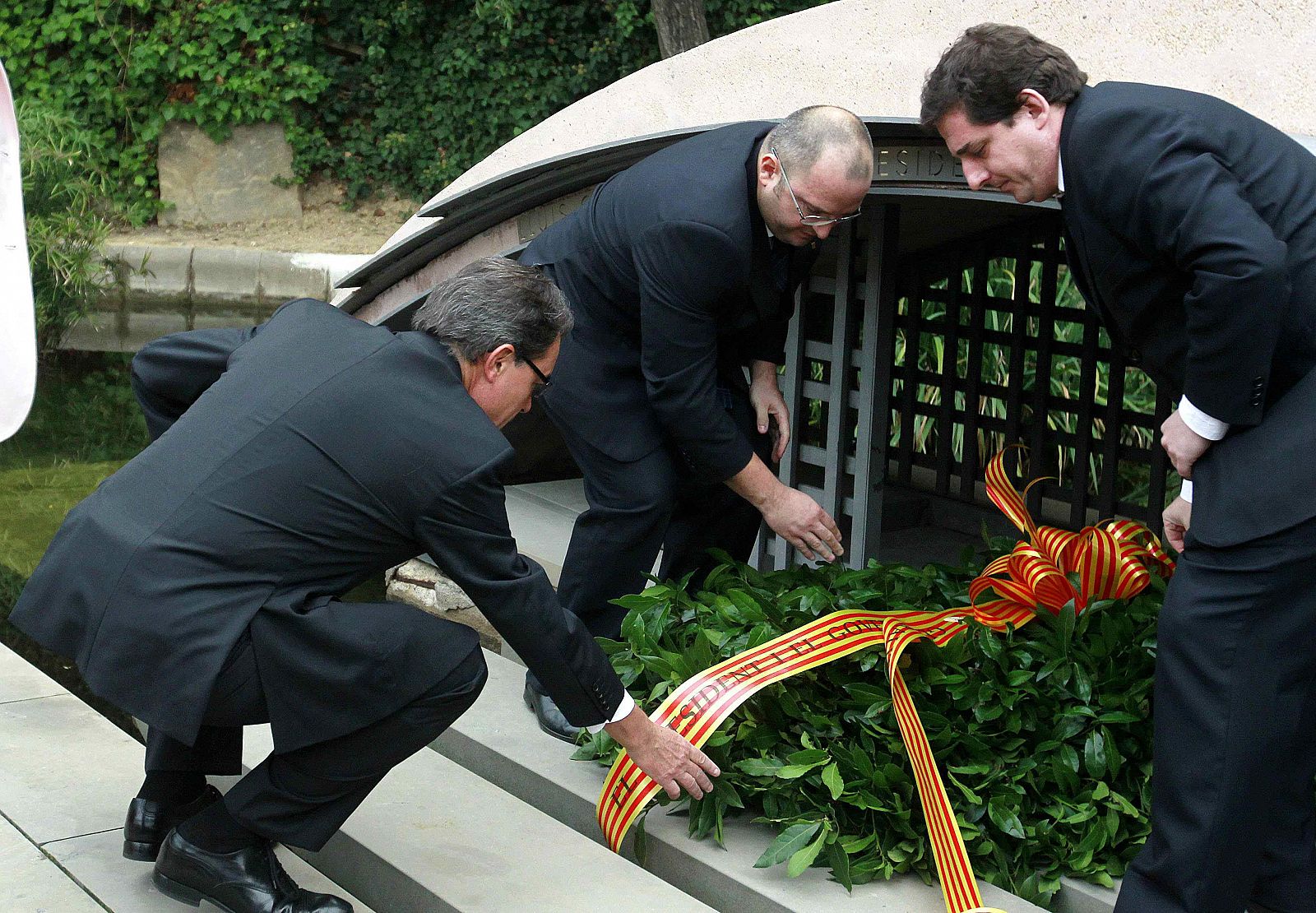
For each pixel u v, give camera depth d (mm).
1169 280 2082
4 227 2922
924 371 4863
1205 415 2055
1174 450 2127
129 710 1998
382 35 11023
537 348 2215
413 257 4441
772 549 3746
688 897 2383
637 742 2332
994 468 3113
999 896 2414
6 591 4359
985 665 2688
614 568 3008
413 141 11133
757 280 2775
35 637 2090
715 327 2770
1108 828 2438
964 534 4559
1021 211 4031
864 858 2465
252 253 9703
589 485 2994
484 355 2184
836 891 2410
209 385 2365
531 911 2311
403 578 4051
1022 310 4438
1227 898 2096
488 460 2066
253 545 2027
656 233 2676
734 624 2873
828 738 2631
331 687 2049
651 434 2939
